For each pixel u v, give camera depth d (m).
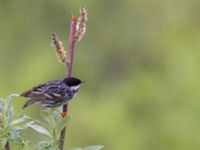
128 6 22.47
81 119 18.47
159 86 19.06
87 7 22.12
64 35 22.02
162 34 21.67
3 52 21.12
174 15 21.77
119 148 18.08
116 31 22.22
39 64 19.69
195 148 17.47
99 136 18.20
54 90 6.50
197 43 19.91
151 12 22.19
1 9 22.05
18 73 19.61
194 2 21.59
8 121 5.07
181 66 19.09
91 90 20.92
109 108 18.72
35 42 21.48
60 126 5.14
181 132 17.64
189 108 17.97
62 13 22.08
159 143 18.09
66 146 18.00
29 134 11.05
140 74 20.19
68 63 5.05
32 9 22.09
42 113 5.19
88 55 21.56
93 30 22.20
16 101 16.12
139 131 18.36
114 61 21.83
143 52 21.91
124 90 19.47
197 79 18.31
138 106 18.97
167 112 18.38
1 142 5.05
